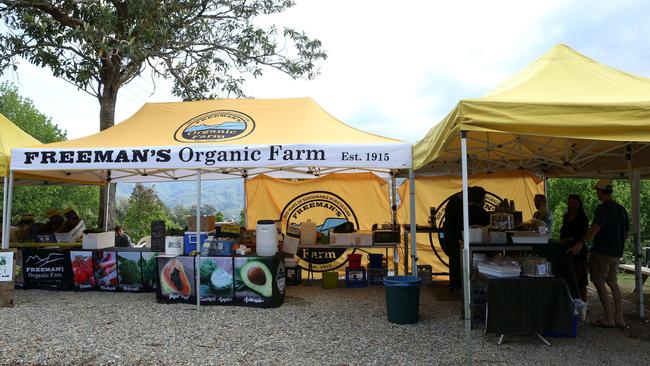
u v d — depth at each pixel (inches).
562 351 175.9
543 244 204.1
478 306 211.8
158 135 274.7
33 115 906.1
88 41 365.7
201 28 461.7
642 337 195.6
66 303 261.1
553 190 581.3
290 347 184.2
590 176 338.3
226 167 241.6
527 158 286.4
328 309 248.1
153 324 217.5
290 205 400.5
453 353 174.6
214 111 298.7
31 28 366.0
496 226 236.5
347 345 186.1
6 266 254.2
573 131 148.8
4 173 261.9
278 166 239.8
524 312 181.3
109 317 230.1
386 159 240.1
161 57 449.1
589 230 214.1
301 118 287.7
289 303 263.3
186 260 258.1
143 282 290.0
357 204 399.9
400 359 168.9
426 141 219.5
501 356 170.4
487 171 339.9
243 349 182.2
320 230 386.0
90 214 907.4
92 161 248.4
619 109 145.6
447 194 393.4
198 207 249.3
